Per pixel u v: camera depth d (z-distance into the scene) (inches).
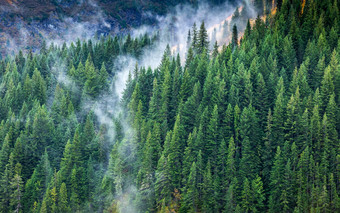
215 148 2578.7
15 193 2608.3
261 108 2797.7
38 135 2957.7
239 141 2593.5
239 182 2407.7
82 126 3230.8
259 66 3176.7
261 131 2620.6
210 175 2410.2
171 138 2672.2
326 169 2315.5
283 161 2386.8
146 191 2491.4
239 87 2952.8
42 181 2711.6
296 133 2541.8
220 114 2773.1
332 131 2469.2
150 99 3292.3
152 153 2583.7
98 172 2748.5
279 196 2298.2
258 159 2484.0
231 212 2289.6
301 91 2837.1
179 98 3046.3
